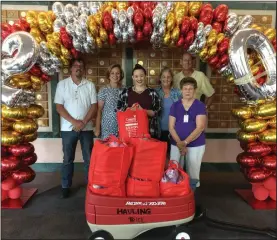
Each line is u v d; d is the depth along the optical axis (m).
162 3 3.10
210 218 2.79
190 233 2.41
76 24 2.96
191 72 3.76
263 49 3.07
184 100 3.11
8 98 2.90
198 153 3.10
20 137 3.08
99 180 2.37
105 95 3.45
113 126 3.37
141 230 2.40
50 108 4.18
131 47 4.08
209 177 4.14
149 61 4.11
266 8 4.02
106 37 3.06
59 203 3.27
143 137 2.57
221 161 4.36
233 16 3.16
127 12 2.96
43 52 3.04
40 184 3.82
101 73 4.12
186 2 3.14
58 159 4.28
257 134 3.20
